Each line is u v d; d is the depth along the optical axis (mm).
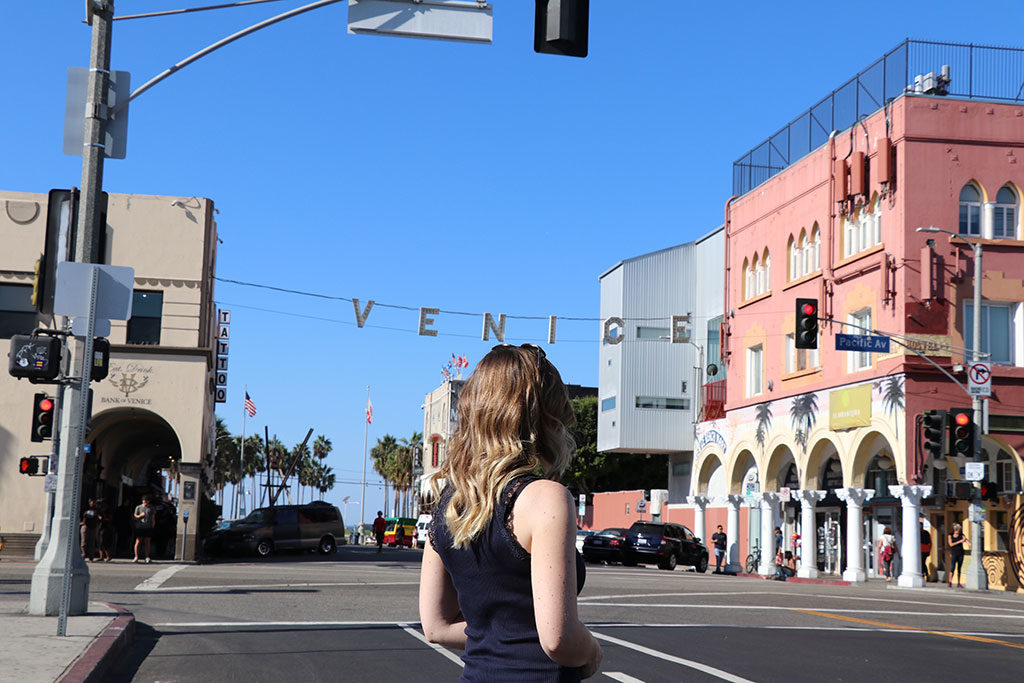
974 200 32625
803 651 12430
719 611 17578
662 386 49969
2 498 32562
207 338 35531
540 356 2805
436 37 11812
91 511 30641
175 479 71375
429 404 99688
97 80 13516
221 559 37125
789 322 38688
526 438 2689
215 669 10180
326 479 134250
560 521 2480
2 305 33219
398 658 11070
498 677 2518
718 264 48281
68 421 13086
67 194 13742
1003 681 10617
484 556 2553
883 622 16703
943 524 33812
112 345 33531
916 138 32219
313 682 9516
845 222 35656
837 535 38562
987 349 32344
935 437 27516
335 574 25625
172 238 34500
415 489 106688
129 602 16781
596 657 2535
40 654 9508
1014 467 33062
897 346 31953
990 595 27203
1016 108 32750
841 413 34625
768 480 39812
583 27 9828
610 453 65188
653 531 40281
